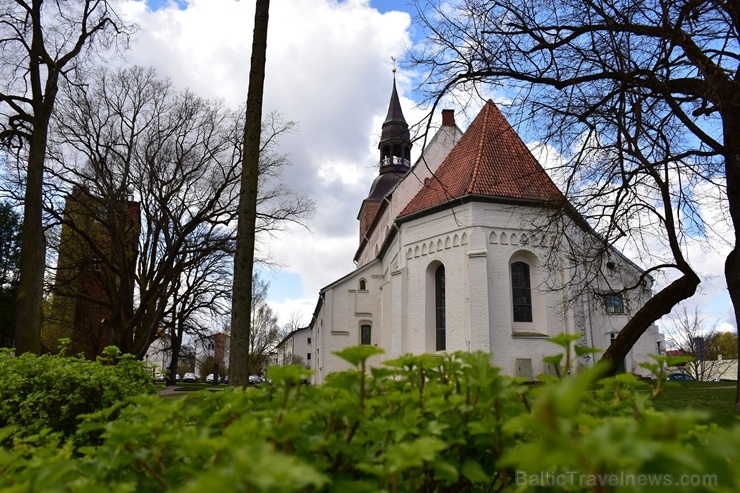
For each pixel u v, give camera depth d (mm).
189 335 36031
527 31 12086
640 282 13180
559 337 2172
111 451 2076
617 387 2344
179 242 24453
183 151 25703
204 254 25672
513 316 20031
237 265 8281
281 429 1753
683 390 18281
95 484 1766
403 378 2832
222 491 1102
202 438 1771
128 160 24750
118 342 24625
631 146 10539
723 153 10672
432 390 2238
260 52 9062
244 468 1187
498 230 20266
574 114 11719
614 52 10633
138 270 27891
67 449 2178
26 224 15570
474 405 2064
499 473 2264
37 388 6484
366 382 2348
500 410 2088
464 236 20438
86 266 28156
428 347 21188
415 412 1999
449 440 1964
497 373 2045
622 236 12266
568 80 12055
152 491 2020
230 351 8031
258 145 8820
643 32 10656
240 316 8102
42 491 1562
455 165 23359
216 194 25000
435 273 21938
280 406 2041
